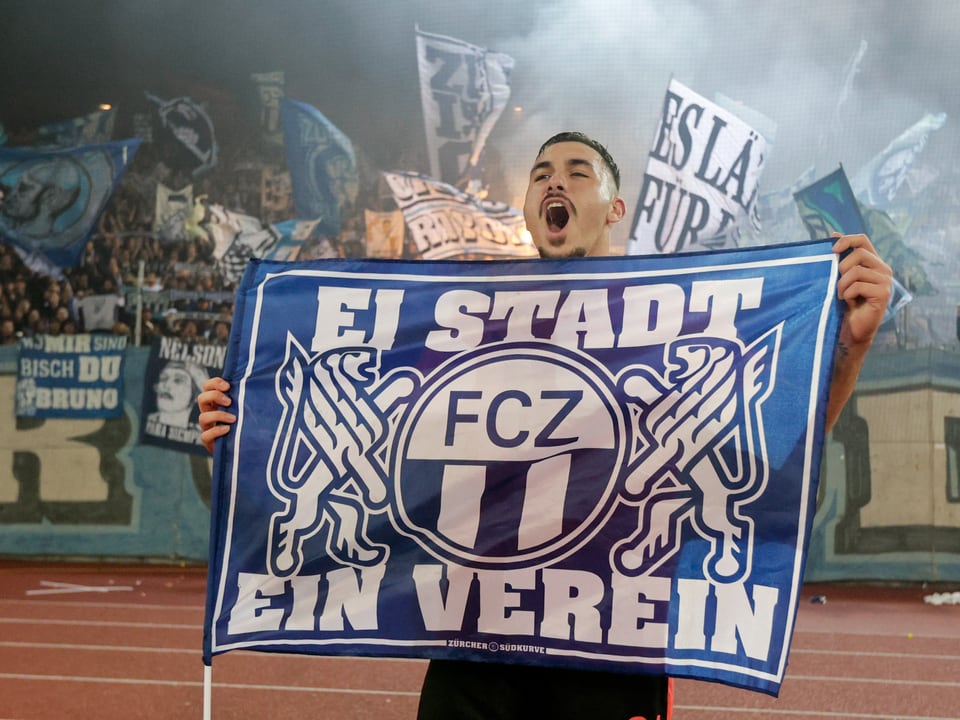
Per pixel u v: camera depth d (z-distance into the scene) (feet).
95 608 27.07
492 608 7.97
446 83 37.60
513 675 8.01
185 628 24.18
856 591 31.68
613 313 8.41
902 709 17.34
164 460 36.22
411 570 8.16
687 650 7.56
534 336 8.46
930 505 32.27
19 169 38.65
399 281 8.87
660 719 7.81
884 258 33.86
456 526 8.16
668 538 7.79
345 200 38.06
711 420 7.94
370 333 8.74
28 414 36.94
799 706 17.47
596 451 8.07
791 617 7.40
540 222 8.80
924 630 25.21
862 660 21.35
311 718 16.37
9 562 35.99
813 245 8.23
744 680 7.38
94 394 36.73
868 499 32.58
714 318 8.22
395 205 37.83
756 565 7.58
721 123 35.55
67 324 37.37
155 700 17.31
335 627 8.18
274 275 9.09
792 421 7.79
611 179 8.87
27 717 16.15
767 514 7.66
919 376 32.81
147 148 38.65
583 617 7.78
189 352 36.83
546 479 8.10
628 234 35.99
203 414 8.75
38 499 36.55
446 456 8.31
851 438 32.91
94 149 38.63
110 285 37.55
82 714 16.35
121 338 37.09
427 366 8.55
